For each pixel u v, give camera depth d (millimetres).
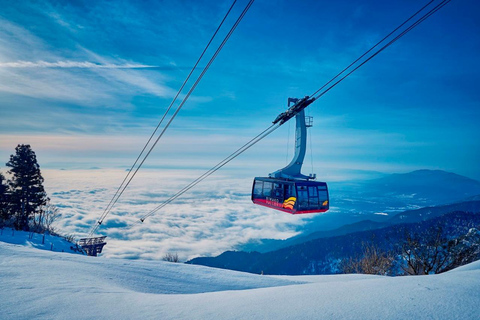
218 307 3984
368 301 3648
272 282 11234
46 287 5301
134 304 4367
